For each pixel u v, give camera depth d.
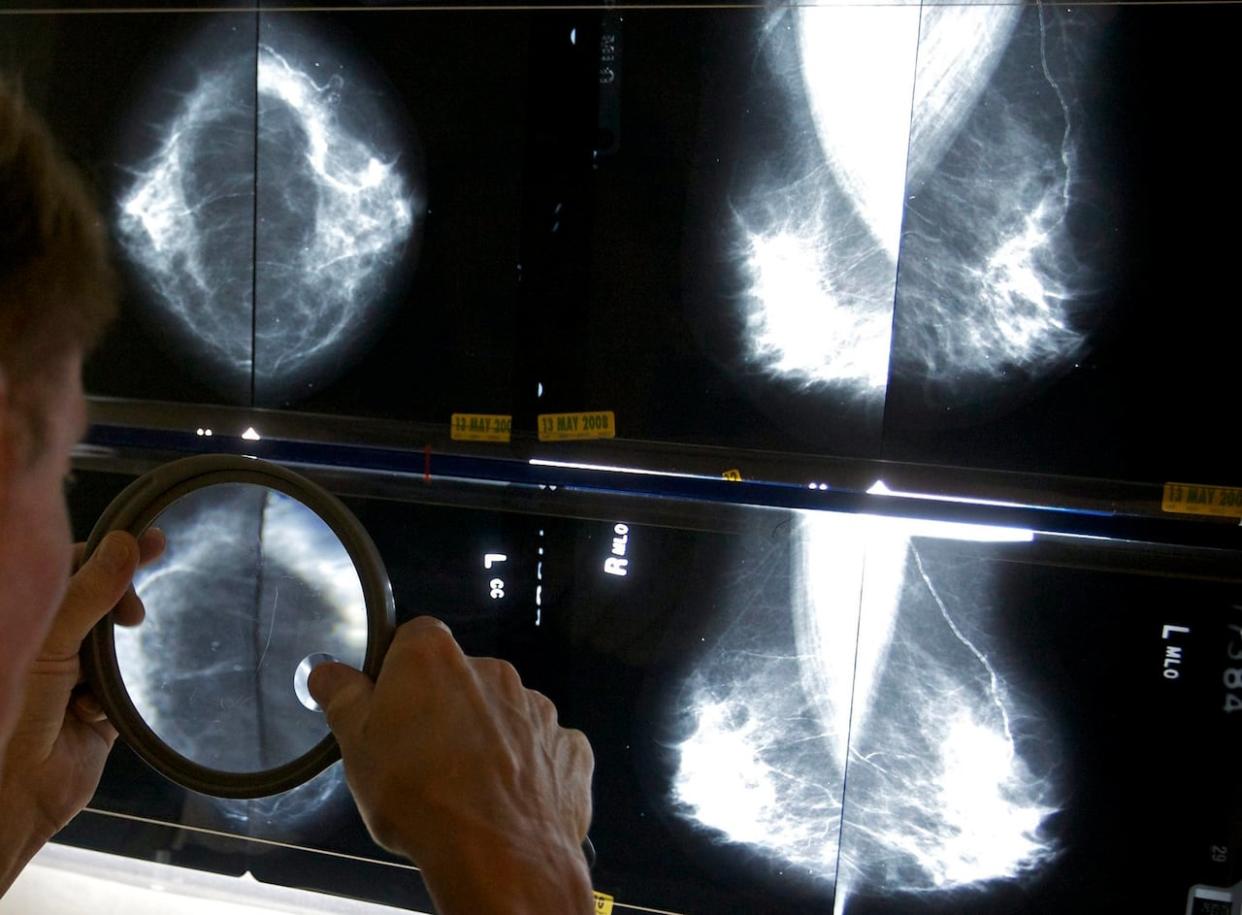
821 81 0.91
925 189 0.90
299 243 1.01
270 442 1.03
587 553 0.98
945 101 0.90
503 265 0.97
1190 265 0.86
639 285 0.95
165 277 1.04
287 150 1.00
